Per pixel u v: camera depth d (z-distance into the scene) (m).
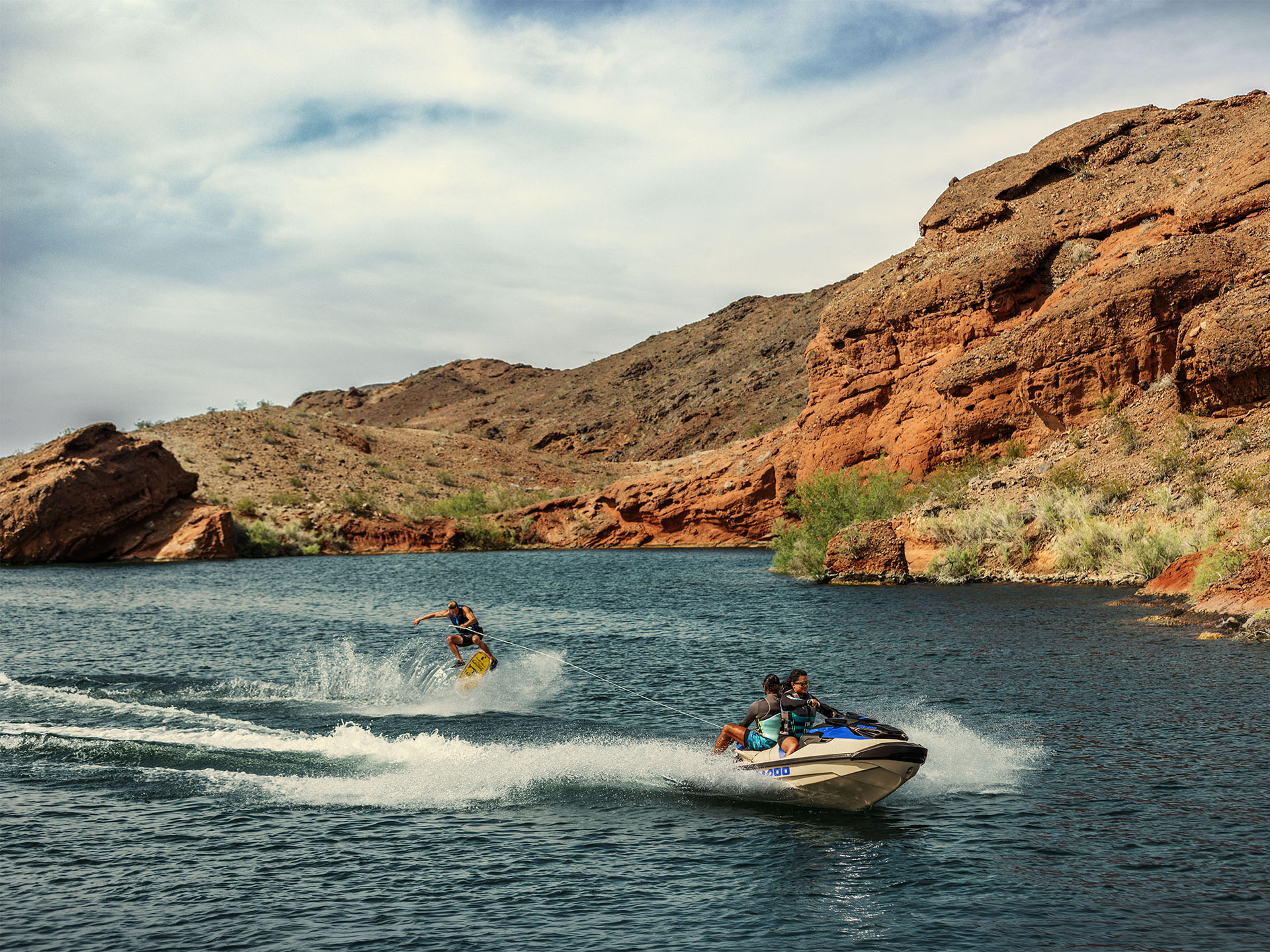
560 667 18.50
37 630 25.30
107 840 8.83
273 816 9.53
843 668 17.22
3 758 11.83
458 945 6.70
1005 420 41.59
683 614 27.48
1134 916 6.91
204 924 7.04
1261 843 8.20
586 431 158.50
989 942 6.59
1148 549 28.12
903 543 35.12
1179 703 13.30
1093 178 47.78
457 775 11.02
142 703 15.40
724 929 6.90
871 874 7.85
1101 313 38.00
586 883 7.78
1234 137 42.19
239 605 32.66
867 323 52.97
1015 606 24.84
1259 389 31.28
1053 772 10.44
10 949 6.65
